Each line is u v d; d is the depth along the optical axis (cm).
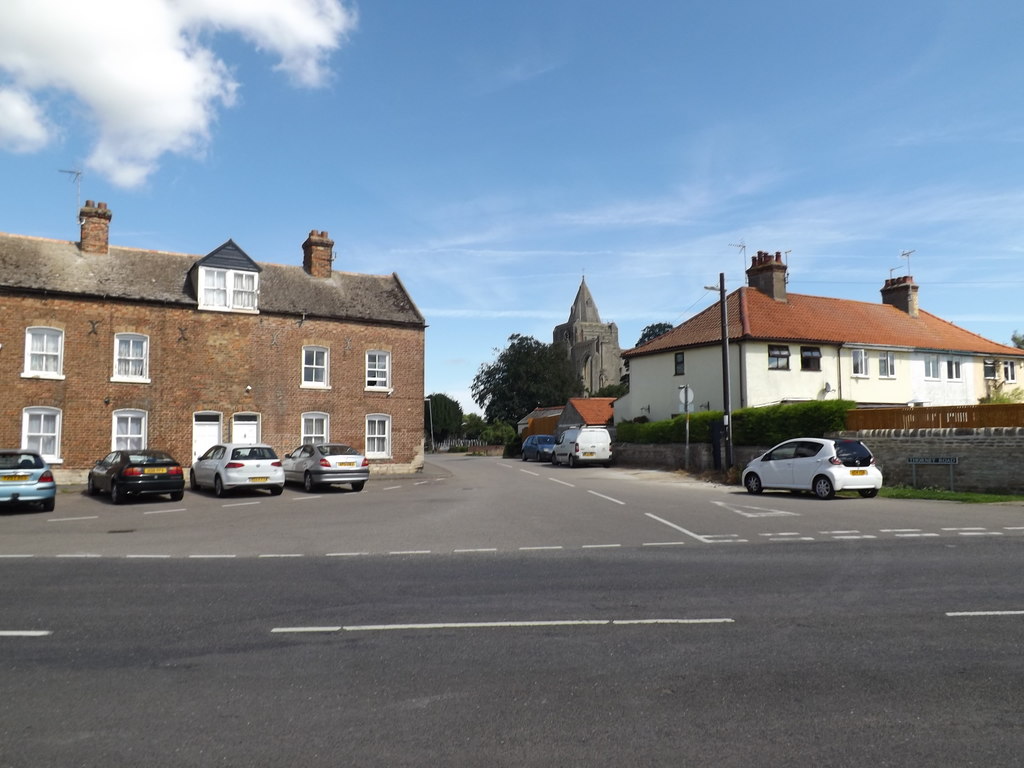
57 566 1062
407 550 1188
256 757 435
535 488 2478
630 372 4378
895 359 3969
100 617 762
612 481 2822
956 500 1866
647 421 4147
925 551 1109
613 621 729
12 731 475
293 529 1470
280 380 3020
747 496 2083
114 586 916
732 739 454
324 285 3272
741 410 2995
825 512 1641
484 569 1012
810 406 2614
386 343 3269
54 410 2597
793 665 591
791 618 732
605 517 1603
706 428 3234
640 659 611
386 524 1536
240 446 2308
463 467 3984
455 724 481
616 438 4097
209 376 2880
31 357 2583
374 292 3381
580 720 486
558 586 895
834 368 3769
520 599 829
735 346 3600
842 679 558
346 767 422
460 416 9150
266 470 2288
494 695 533
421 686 553
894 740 450
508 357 8175
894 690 533
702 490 2330
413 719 490
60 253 2772
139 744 454
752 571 974
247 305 2975
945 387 4134
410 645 657
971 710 495
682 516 1599
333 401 3128
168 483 2075
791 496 2073
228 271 2944
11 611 789
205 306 2888
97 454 2661
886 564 1009
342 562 1080
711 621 725
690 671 580
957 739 450
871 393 3859
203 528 1505
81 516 1755
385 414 3244
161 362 2794
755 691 535
